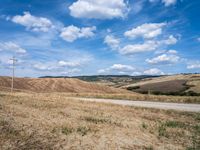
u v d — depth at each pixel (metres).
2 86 66.94
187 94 68.00
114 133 10.84
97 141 9.33
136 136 10.70
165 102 31.89
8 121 10.68
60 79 88.25
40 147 7.78
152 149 9.02
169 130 12.64
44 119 12.57
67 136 9.55
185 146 9.88
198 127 13.91
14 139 8.18
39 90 73.44
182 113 19.64
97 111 18.30
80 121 13.14
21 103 19.92
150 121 15.12
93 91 79.88
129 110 20.36
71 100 28.39
